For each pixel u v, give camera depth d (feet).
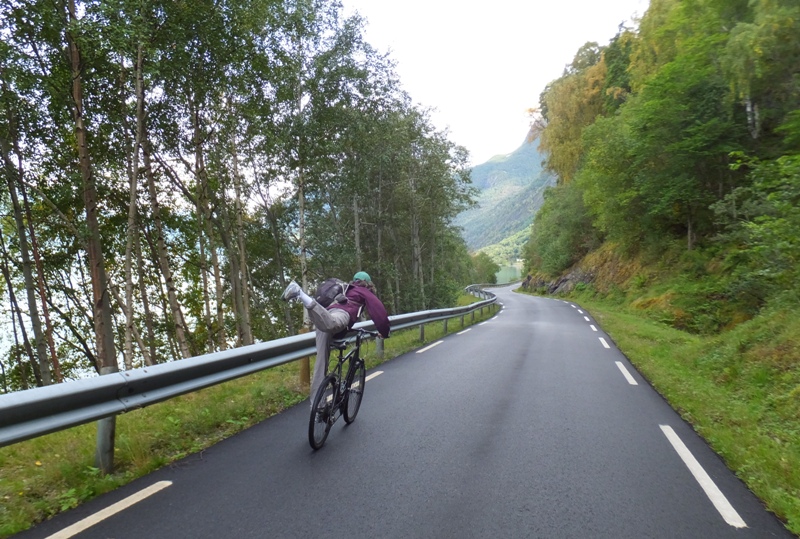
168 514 11.57
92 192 41.14
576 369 32.55
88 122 44.45
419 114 101.45
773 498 12.67
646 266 105.19
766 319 37.88
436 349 41.50
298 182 65.00
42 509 11.76
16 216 45.78
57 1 35.70
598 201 114.11
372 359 34.99
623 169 100.89
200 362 16.79
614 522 11.53
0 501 12.10
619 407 22.79
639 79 103.14
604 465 15.24
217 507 11.96
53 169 48.06
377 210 107.14
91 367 79.36
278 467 14.69
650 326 66.13
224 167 58.08
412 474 14.20
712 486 13.82
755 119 70.95
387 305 113.09
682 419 21.24
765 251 43.09
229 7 42.09
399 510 11.89
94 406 13.16
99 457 14.23
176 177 57.88
